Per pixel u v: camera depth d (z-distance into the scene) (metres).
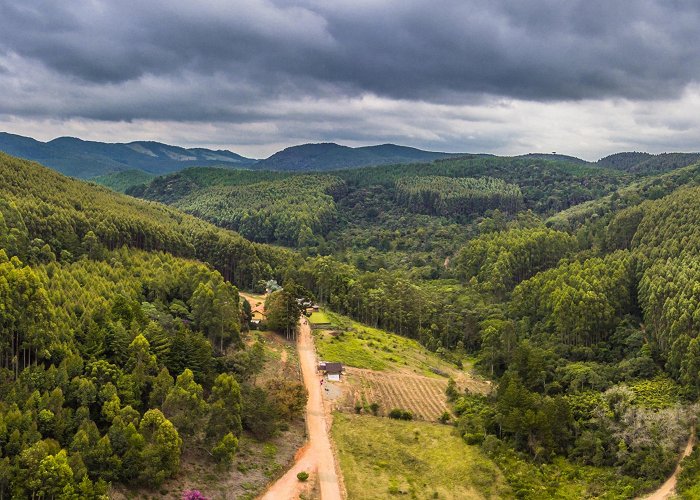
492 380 169.75
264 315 180.88
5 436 82.56
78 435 86.25
